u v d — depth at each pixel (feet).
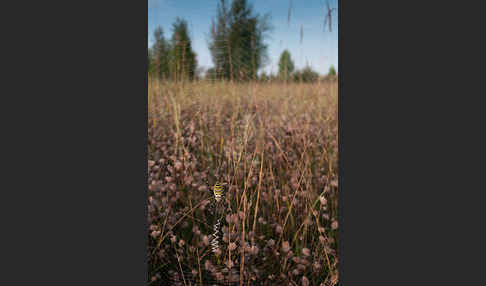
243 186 7.08
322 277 5.72
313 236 6.16
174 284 5.67
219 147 8.51
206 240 5.73
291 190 7.08
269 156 7.88
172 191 6.73
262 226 6.37
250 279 5.53
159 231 5.92
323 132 8.95
